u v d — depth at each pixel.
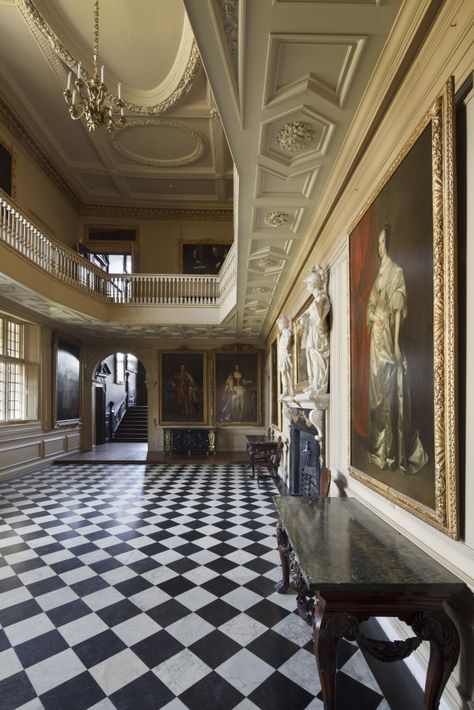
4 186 8.80
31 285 7.55
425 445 2.08
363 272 3.16
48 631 3.16
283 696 2.44
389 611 1.93
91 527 5.72
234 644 2.97
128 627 3.21
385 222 2.66
